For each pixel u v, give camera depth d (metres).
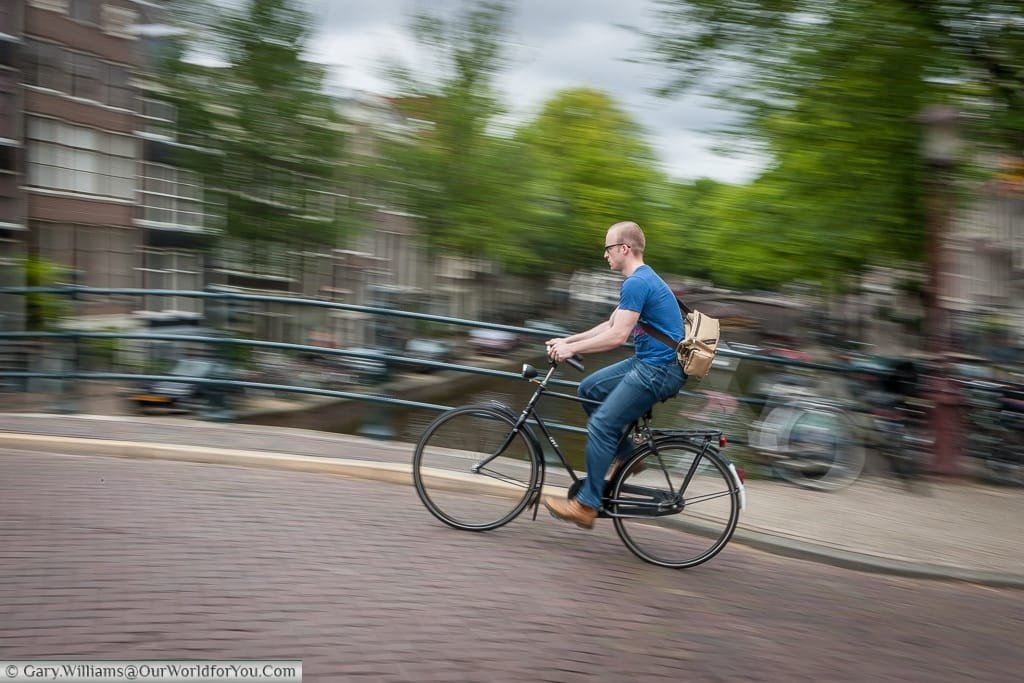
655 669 3.86
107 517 5.24
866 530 6.36
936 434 8.45
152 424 7.85
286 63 25.94
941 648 4.49
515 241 36.56
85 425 7.65
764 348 14.58
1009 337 13.65
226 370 9.70
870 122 10.48
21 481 5.92
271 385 8.38
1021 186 10.67
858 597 5.18
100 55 29.61
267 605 4.10
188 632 3.75
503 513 5.55
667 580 5.08
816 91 10.77
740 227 13.20
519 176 35.91
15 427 7.44
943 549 6.08
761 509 6.67
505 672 3.66
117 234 30.66
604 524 6.02
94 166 29.70
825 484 7.64
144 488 5.94
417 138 33.34
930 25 10.15
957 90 10.28
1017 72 10.04
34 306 10.13
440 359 8.62
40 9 27.45
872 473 8.08
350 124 28.72
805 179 11.73
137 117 31.03
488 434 5.57
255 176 26.70
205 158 26.33
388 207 32.66
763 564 5.62
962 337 12.82
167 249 32.00
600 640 4.10
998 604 5.33
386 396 8.25
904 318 13.12
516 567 4.98
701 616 4.57
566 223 39.44
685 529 5.38
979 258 22.08
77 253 29.36
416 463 5.57
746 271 14.65
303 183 27.53
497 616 4.24
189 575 4.39
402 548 5.10
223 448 7.04
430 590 4.48
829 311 16.28
